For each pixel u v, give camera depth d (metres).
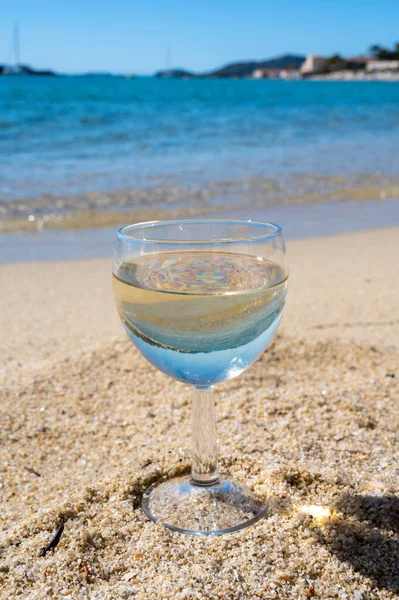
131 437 0.54
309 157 2.85
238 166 2.53
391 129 4.31
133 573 0.38
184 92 9.01
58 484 0.48
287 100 7.67
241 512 0.42
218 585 0.37
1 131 3.63
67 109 5.12
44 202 1.80
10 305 0.97
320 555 0.39
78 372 0.65
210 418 0.43
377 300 0.95
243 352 0.38
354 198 1.97
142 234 0.42
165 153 2.90
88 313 0.94
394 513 0.42
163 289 0.38
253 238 0.38
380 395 0.58
